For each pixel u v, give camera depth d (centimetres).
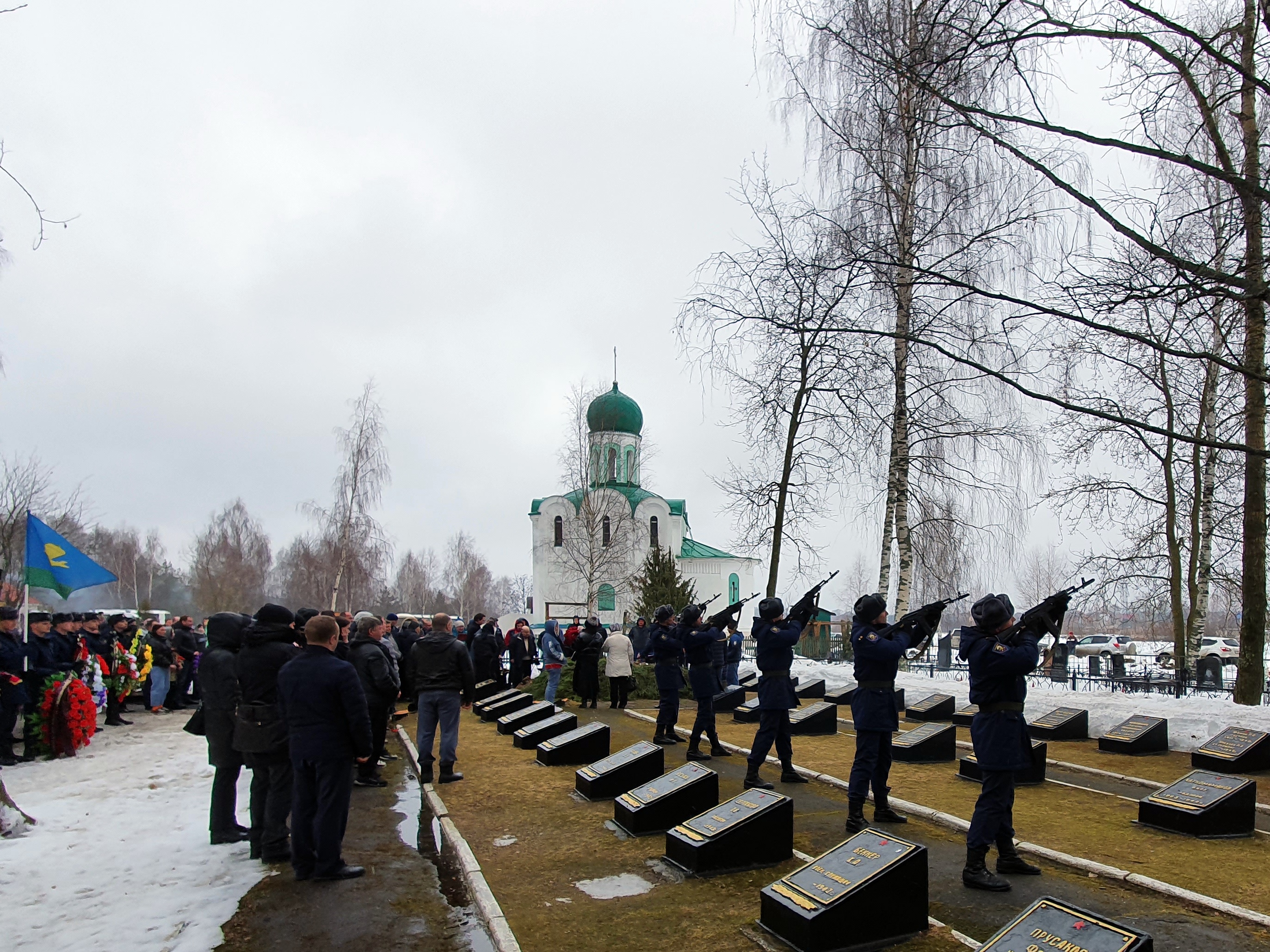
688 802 730
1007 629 591
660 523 5366
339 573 3884
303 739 611
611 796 857
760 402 1733
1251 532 1176
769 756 1093
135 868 652
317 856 616
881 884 466
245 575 6562
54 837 746
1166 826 702
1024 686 584
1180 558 1934
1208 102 988
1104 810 781
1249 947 461
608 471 5403
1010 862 589
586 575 4691
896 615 1723
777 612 886
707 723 1077
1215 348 1487
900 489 1748
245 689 676
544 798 870
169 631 1914
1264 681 1316
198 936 508
